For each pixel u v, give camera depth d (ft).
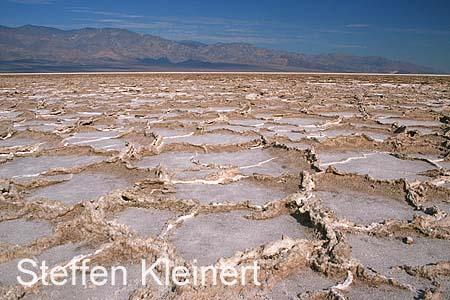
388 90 86.48
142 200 21.99
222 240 18.03
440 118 49.16
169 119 48.08
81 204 20.99
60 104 59.62
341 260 15.71
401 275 15.44
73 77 127.75
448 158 31.32
